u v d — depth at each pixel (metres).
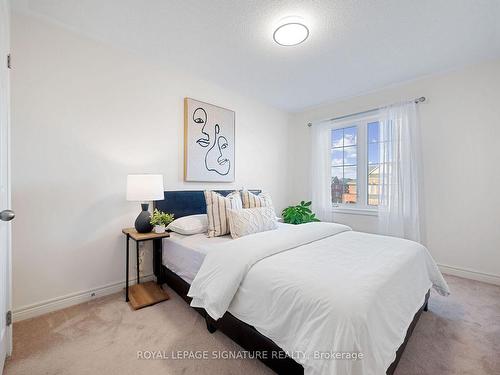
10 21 1.62
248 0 1.61
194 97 2.73
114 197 2.17
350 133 3.47
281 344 1.10
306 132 3.93
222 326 1.49
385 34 1.97
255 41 2.08
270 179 3.74
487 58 2.37
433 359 1.37
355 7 1.67
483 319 1.77
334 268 1.27
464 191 2.56
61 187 1.88
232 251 1.49
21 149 1.71
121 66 2.20
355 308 0.93
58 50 1.87
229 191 3.07
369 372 0.86
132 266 2.31
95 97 2.05
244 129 3.33
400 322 1.17
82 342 1.49
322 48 2.18
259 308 1.22
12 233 1.68
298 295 1.08
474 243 2.51
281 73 2.67
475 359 1.37
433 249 2.74
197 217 2.42
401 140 2.86
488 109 2.42
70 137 1.92
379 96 3.14
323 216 3.59
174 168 2.58
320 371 0.88
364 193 3.32
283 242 1.63
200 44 2.13
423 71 2.62
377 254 1.54
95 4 1.65
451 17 1.77
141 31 1.95
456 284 2.38
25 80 1.72
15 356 1.36
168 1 1.62
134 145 2.29
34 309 1.76
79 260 1.98
